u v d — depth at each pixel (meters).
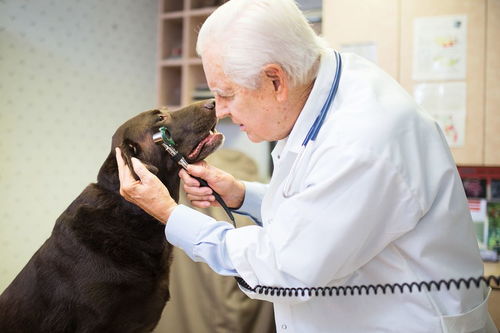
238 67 0.97
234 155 2.55
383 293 1.02
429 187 0.96
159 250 1.43
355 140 0.92
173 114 1.47
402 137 0.95
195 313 2.12
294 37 0.98
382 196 0.92
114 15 2.99
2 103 2.45
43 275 1.37
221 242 1.06
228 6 1.01
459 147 2.13
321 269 0.93
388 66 2.21
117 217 1.39
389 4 2.19
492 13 2.05
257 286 1.01
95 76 2.91
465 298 1.00
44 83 2.64
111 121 3.03
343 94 1.04
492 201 2.30
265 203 1.15
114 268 1.34
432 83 2.15
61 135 2.75
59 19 2.69
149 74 3.29
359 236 0.93
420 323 0.99
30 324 1.36
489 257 2.12
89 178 2.93
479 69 2.08
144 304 1.41
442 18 2.11
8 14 2.46
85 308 1.32
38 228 2.67
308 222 0.93
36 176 2.64
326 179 0.92
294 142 1.06
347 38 2.26
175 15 2.90
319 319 1.06
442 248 0.99
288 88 1.02
